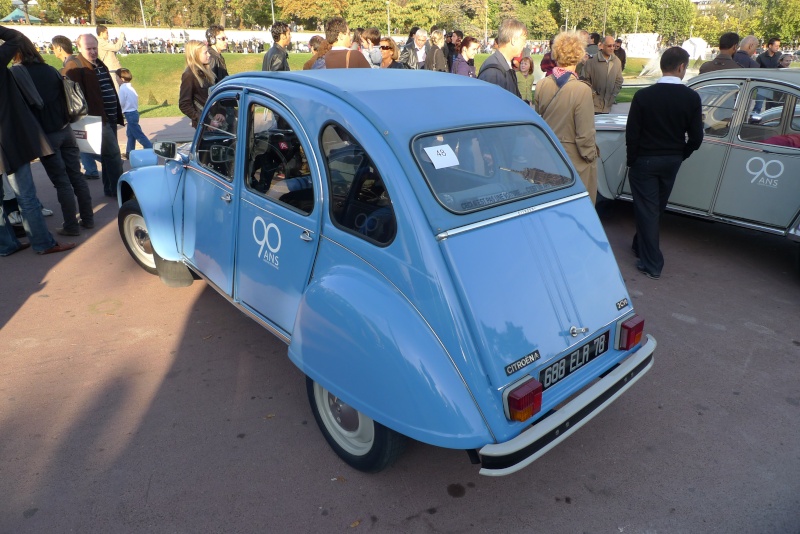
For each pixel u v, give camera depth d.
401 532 2.54
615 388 2.67
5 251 5.50
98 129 6.02
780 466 2.95
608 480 2.86
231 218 3.33
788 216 4.91
